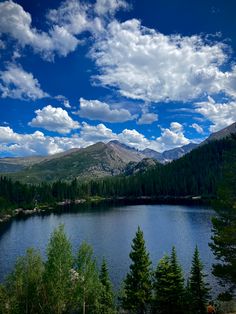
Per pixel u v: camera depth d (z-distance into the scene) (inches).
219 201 1489.9
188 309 1753.2
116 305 2094.0
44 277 1605.6
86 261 1659.7
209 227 4921.3
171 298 1761.8
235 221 1439.5
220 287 2321.6
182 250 3528.5
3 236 4694.9
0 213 7135.8
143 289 1884.8
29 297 1589.6
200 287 1788.9
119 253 3484.3
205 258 3161.9
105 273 1998.0
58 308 1581.0
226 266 1440.7
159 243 3919.8
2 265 3134.8
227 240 1403.8
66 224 5698.8
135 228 5083.7
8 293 1581.0
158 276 1835.6
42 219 6609.3
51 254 1612.9
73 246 3826.3
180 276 1808.6
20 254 3577.8
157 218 6146.7
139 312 1927.9
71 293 1630.2
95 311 1754.4
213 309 1670.8
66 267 1609.3
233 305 1798.7
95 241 4151.1
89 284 1633.9
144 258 1910.7
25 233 4938.5
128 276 1929.1
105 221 5984.3
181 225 5191.9
